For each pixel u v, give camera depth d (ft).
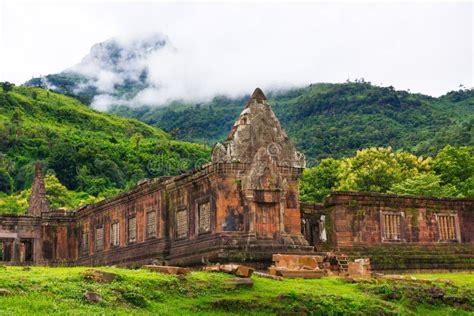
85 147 370.32
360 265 102.22
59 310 63.67
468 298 90.07
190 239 121.08
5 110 442.50
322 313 77.66
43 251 171.22
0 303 63.21
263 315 74.49
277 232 113.50
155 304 72.69
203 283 80.79
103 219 159.53
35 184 200.95
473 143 318.86
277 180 114.62
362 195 129.49
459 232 137.49
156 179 135.23
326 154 411.13
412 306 86.07
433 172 217.15
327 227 129.70
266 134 118.11
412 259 128.57
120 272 79.97
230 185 114.11
